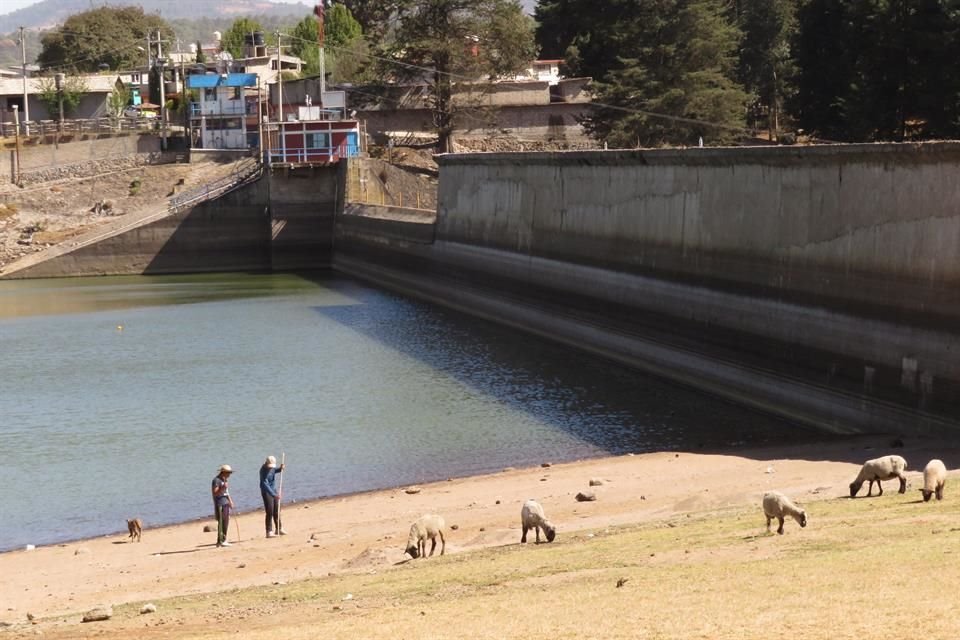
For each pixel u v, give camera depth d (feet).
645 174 230.48
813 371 176.14
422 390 204.44
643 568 82.84
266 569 107.14
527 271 287.28
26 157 436.76
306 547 115.96
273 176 417.69
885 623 59.98
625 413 185.16
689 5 378.94
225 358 238.07
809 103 334.85
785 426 174.60
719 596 70.08
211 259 414.62
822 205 174.50
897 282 157.17
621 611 68.80
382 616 75.92
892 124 287.69
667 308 221.66
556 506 125.70
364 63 481.05
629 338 236.43
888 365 158.61
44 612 97.45
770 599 67.82
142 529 131.34
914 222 154.20
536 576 85.15
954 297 146.41
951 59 271.69
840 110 313.94
